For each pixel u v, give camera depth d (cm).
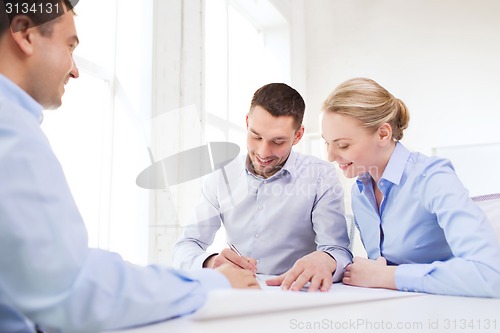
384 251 109
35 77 53
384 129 101
